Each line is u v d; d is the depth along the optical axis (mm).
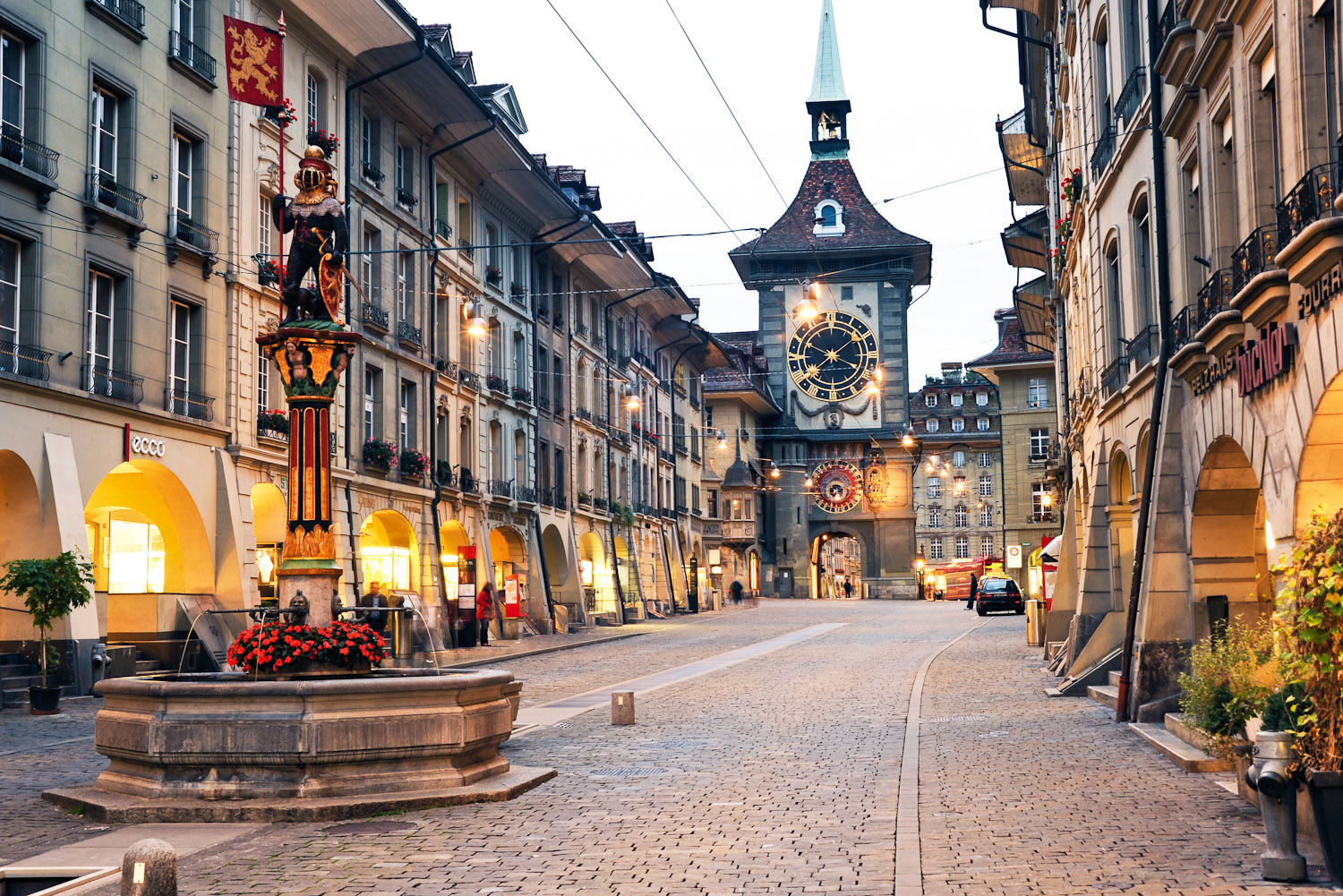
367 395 33844
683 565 69875
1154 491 16750
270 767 10992
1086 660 21109
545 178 43406
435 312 38312
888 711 19312
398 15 31062
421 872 8750
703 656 33844
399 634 17266
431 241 38000
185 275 26016
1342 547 7949
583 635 44625
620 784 12633
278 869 8867
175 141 26078
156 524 26438
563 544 49000
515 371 45781
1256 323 12125
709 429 83375
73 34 22734
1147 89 17859
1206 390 14906
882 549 89625
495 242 44281
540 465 47812
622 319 60750
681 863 8938
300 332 13086
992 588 55969
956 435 102500
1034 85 36562
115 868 8734
